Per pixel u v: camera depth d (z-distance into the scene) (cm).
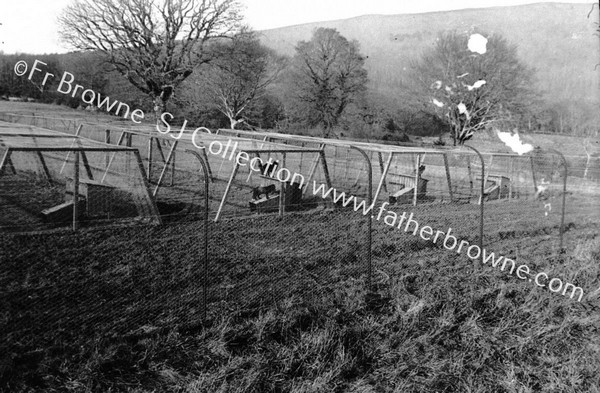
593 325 879
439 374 694
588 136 3164
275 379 644
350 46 4753
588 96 3541
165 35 4409
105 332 689
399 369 699
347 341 748
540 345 806
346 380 670
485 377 712
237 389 606
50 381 584
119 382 604
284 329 753
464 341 793
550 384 701
